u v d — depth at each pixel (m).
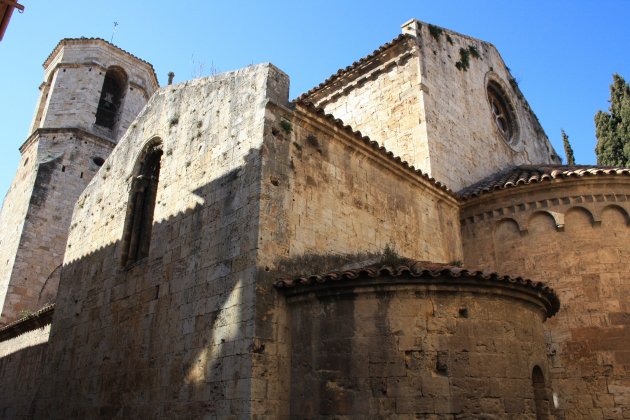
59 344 17.56
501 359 10.12
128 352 13.60
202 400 10.63
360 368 9.89
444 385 9.59
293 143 12.44
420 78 19.95
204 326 11.30
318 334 10.39
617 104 34.03
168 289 12.93
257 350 10.01
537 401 10.76
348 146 13.85
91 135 36.38
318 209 12.44
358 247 13.22
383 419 9.48
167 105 16.39
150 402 12.10
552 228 16.34
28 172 35.66
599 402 14.18
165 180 14.77
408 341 9.88
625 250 15.50
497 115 26.03
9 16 9.64
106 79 40.69
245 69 13.45
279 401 10.09
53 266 32.72
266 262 10.79
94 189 19.48
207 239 12.23
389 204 14.84
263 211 11.13
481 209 17.80
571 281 15.55
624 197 15.99
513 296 10.81
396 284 10.23
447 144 19.97
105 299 15.74
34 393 19.33
